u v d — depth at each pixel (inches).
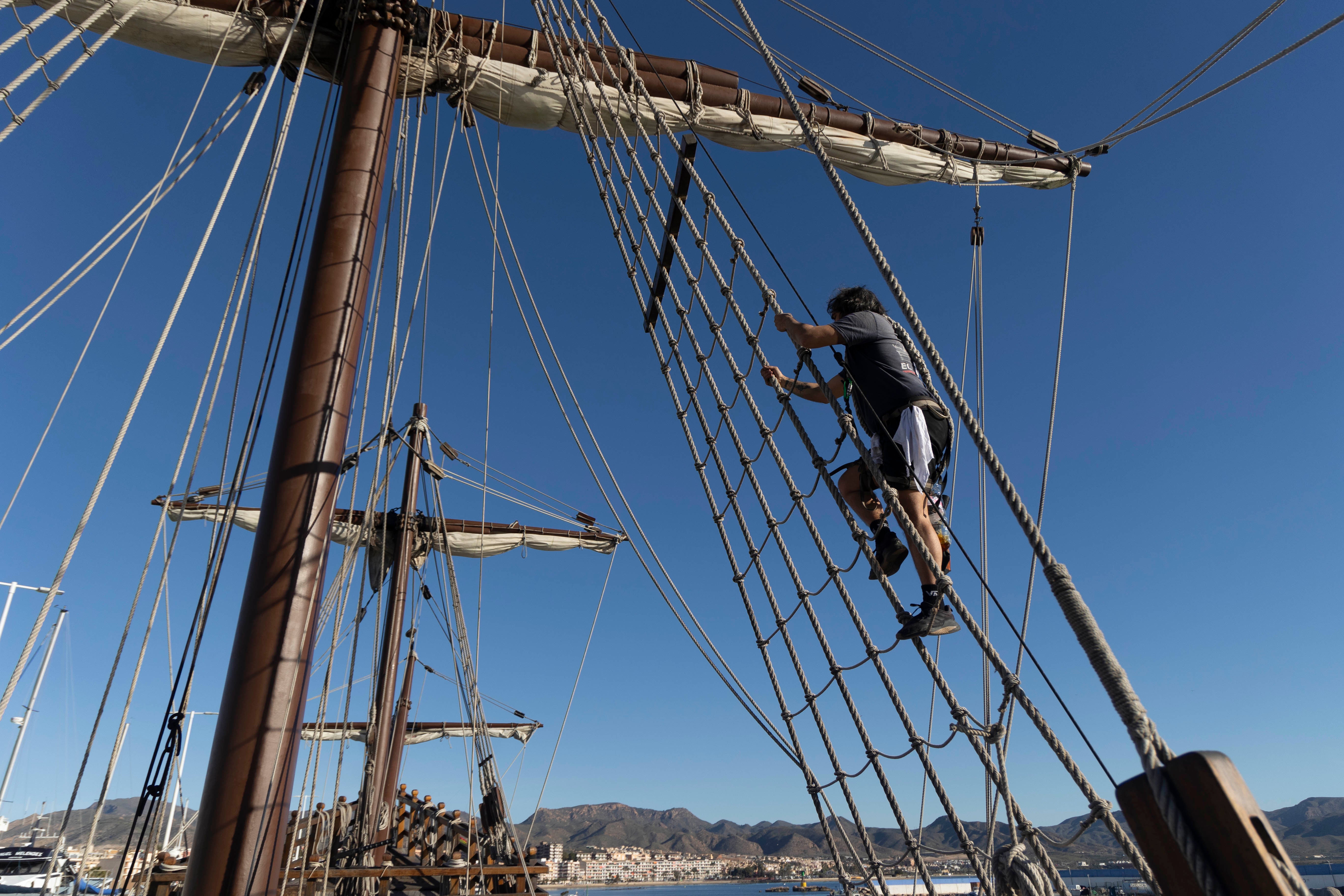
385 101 270.8
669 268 247.8
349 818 538.0
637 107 330.3
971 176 458.6
